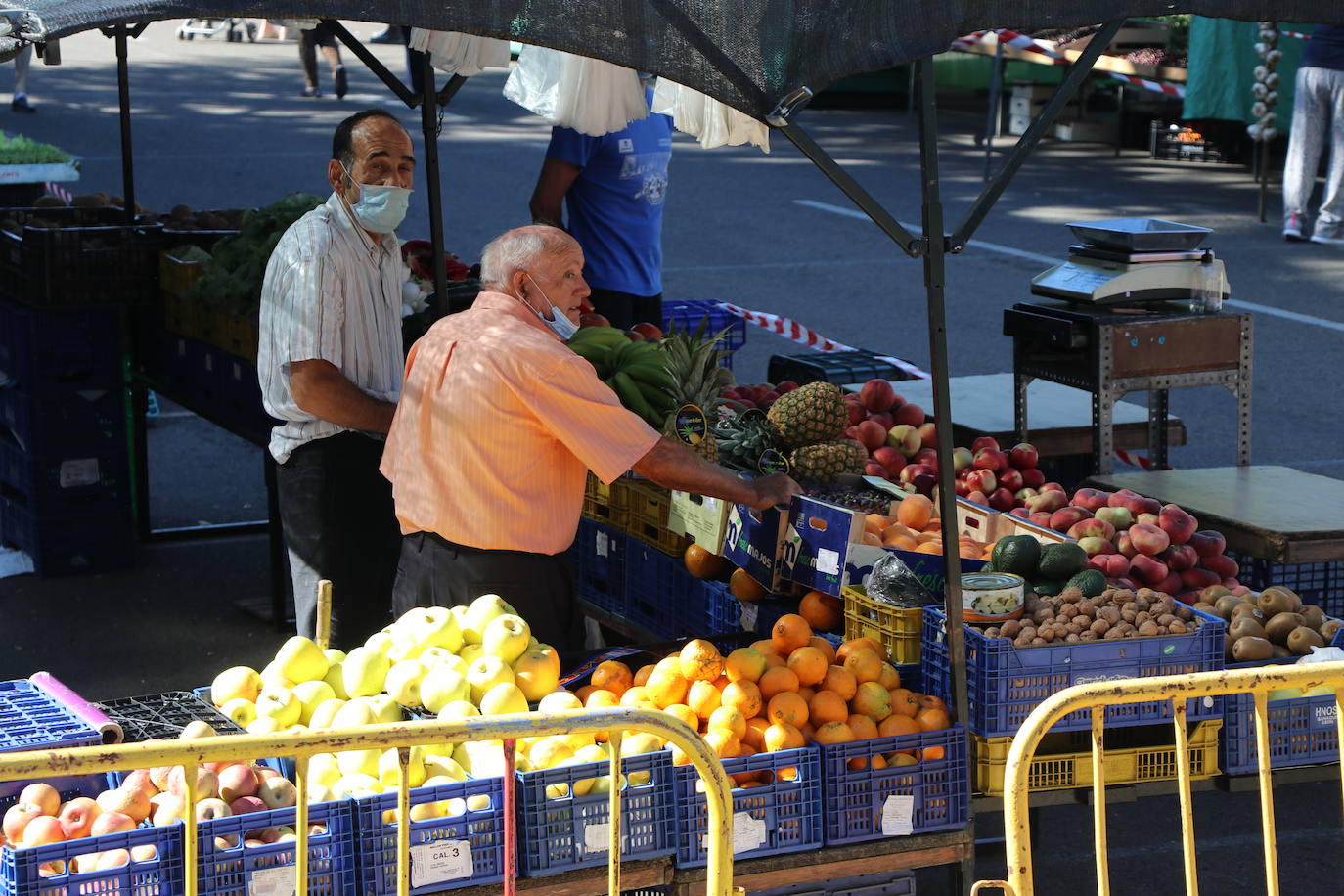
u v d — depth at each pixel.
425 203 19.70
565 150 8.47
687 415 6.27
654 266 8.99
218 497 10.48
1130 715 4.89
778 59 4.46
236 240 8.98
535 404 5.17
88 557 8.98
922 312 15.07
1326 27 17.30
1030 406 8.60
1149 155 25.47
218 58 36.72
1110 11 4.62
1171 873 5.89
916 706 4.77
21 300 8.81
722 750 4.51
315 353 6.09
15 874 3.74
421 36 6.60
